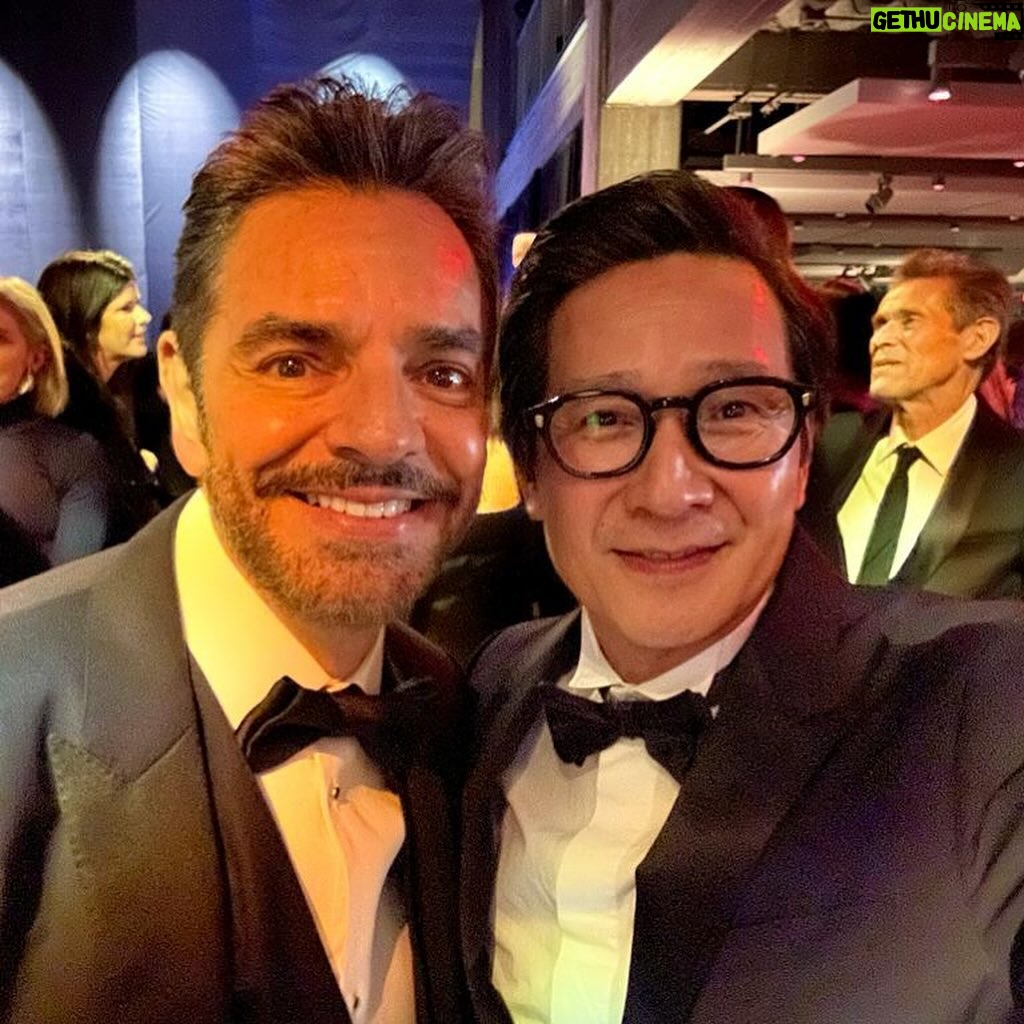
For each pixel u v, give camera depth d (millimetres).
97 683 962
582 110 5895
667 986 965
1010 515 2211
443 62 7195
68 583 1044
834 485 2543
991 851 923
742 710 1024
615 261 1041
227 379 976
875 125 4586
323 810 1062
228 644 1056
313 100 1020
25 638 973
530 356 1104
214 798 966
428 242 992
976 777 944
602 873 1097
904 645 1051
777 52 5492
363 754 1118
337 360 964
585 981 1092
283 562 970
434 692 1143
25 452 2338
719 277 1030
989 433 2275
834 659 1034
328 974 962
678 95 4883
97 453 2502
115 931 896
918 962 913
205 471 1019
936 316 2289
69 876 900
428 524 1003
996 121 4461
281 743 1021
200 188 1010
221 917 926
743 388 1016
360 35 7059
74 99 6645
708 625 1058
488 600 1776
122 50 6645
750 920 949
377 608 980
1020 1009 898
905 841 938
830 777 976
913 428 2379
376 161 988
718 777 1006
